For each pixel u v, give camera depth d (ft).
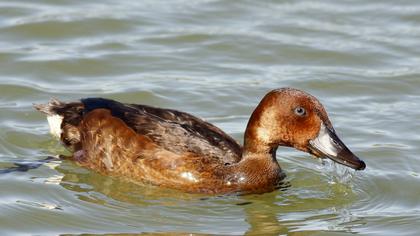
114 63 57.93
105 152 43.39
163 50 60.29
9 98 52.39
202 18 65.77
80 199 41.65
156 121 43.19
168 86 54.80
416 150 47.70
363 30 64.64
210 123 46.42
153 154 42.09
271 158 42.32
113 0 67.67
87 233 38.55
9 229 38.93
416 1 69.56
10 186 42.63
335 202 42.55
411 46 62.03
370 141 48.75
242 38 62.59
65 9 65.36
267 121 41.22
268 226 39.86
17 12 64.18
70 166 44.83
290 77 57.16
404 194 43.27
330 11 67.77
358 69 58.80
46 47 59.67
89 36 61.93
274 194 42.60
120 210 40.65
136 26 63.67
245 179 41.86
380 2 69.41
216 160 42.06
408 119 51.52
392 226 39.88
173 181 41.93
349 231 39.42
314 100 40.88
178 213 40.55
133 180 42.75
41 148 46.75
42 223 39.42
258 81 56.34
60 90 53.72
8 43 59.82
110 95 53.16
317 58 60.29
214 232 38.93
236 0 68.90
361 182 44.42
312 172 45.50
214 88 54.80
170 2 68.33
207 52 60.44
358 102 54.24
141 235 38.34
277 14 67.05
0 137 47.42
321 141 40.65
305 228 39.75
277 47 61.52
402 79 57.16
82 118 45.11
